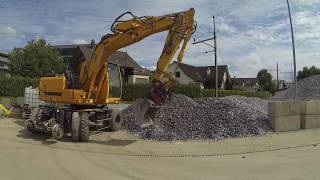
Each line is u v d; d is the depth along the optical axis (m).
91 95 14.80
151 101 12.98
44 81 15.48
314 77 41.41
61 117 14.49
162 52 13.32
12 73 40.81
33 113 14.99
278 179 8.60
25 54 40.88
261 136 15.10
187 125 15.16
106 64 14.88
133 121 16.70
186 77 65.69
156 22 13.52
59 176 8.73
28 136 14.61
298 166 9.94
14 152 11.43
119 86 16.55
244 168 9.73
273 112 16.31
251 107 18.52
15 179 8.41
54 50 43.72
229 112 16.34
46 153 11.40
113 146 12.86
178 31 13.23
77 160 10.51
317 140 14.27
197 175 8.98
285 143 13.56
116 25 14.05
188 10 13.25
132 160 10.64
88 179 8.49
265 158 11.02
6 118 19.89
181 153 11.71
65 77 14.91
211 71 70.62
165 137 14.23
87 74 14.72
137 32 13.77
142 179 8.57
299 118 17.28
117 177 8.71
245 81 95.44
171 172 9.26
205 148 12.54
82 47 46.19
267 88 83.69
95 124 15.17
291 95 39.72
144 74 53.50
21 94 34.06
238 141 13.88
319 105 18.17
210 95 44.50
